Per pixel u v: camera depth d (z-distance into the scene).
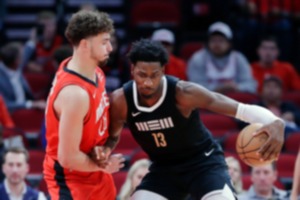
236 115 11.34
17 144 17.92
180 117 11.38
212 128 20.73
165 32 23.50
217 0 28.14
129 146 19.86
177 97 11.32
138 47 11.11
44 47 25.27
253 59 26.81
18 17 30.34
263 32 26.92
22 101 22.53
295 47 27.33
